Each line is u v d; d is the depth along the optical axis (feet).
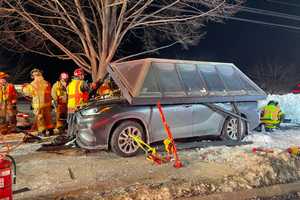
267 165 20.74
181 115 24.72
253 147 25.94
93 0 44.93
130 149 23.20
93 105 22.91
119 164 21.52
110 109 22.41
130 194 16.16
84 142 22.30
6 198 13.89
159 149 23.99
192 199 16.29
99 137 22.08
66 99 32.73
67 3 46.65
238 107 27.76
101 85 28.22
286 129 35.91
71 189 17.08
